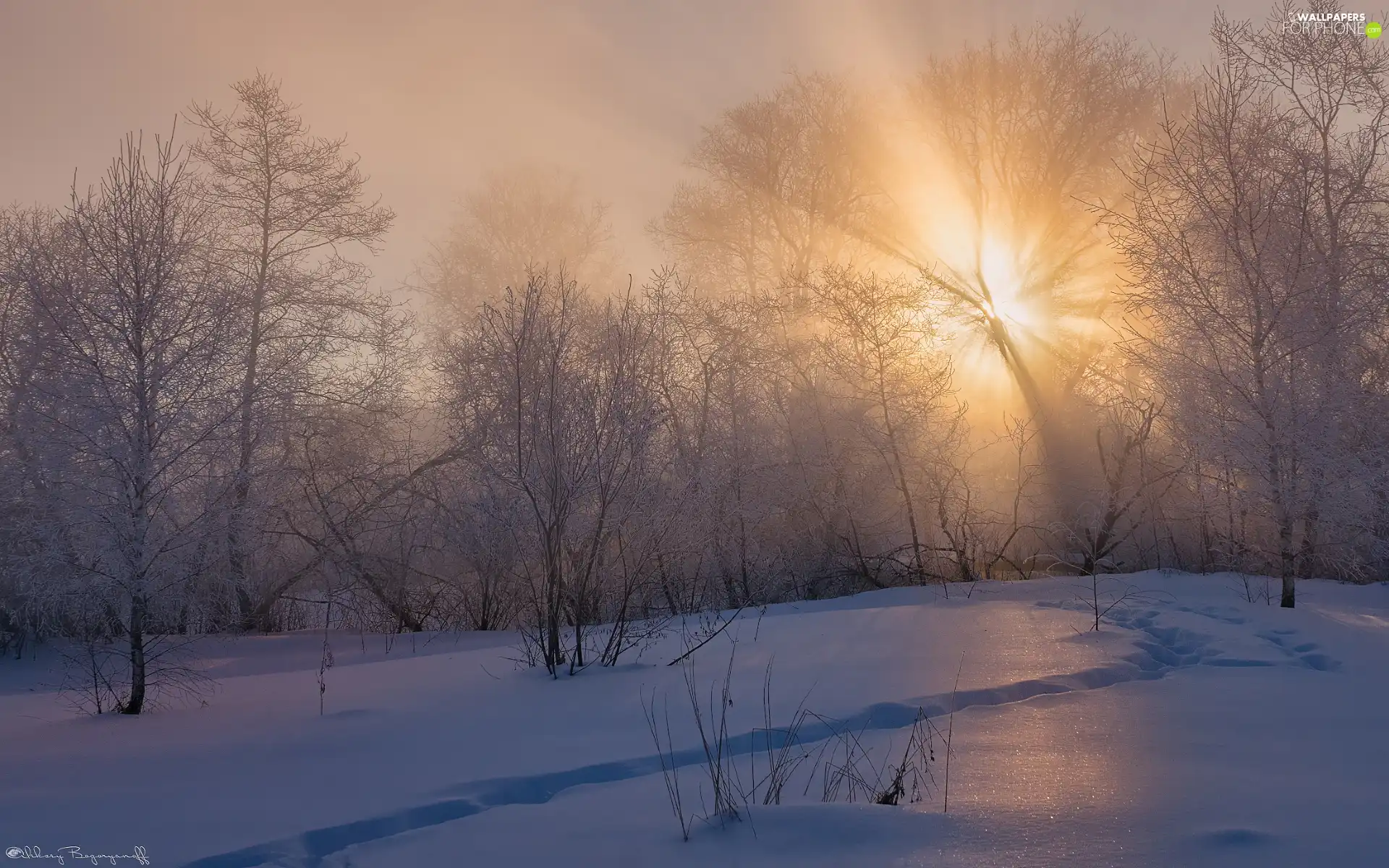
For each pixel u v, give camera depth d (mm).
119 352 7078
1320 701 5230
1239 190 9867
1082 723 4816
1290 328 9781
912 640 7469
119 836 3520
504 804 3973
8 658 10406
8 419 8531
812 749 4582
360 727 5465
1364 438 10273
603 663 7363
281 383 9555
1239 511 10766
